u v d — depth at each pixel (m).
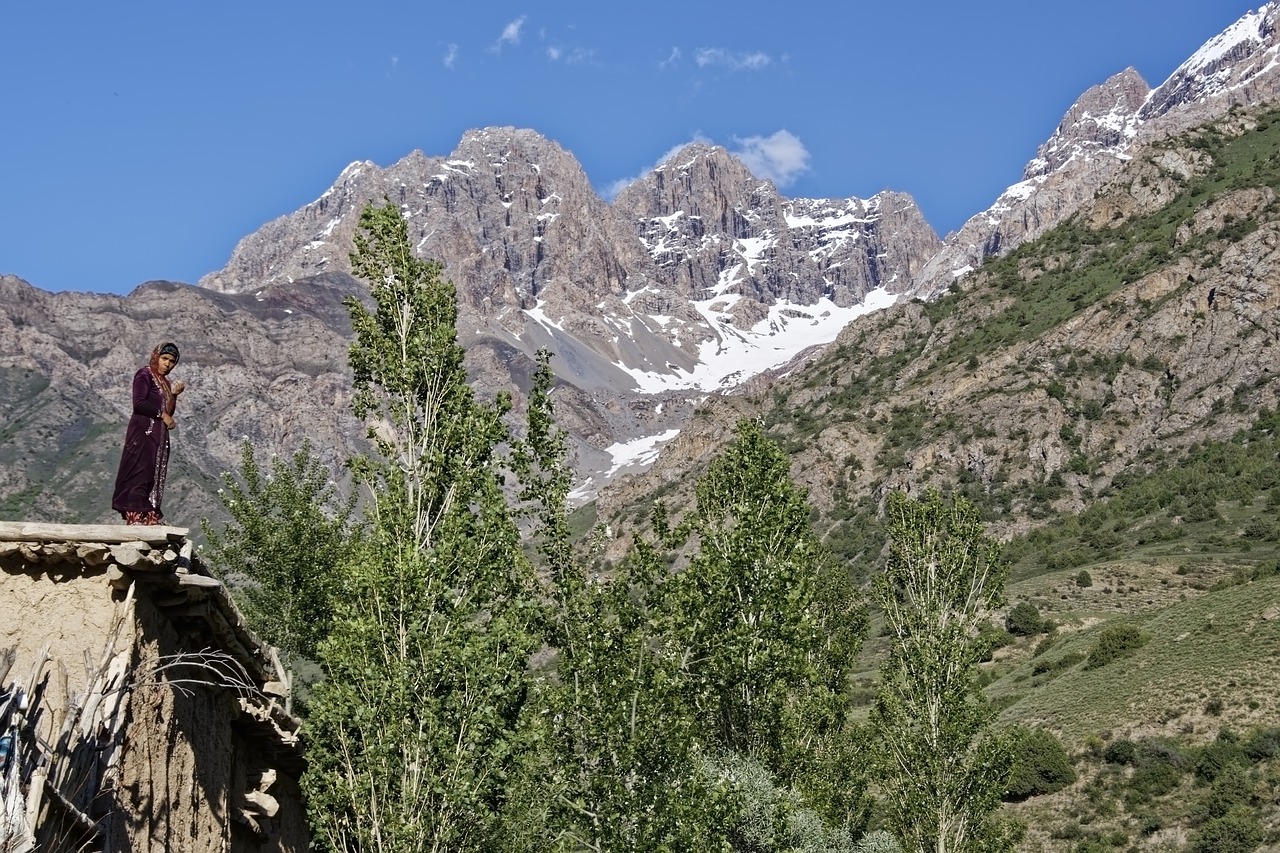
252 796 20.50
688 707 31.06
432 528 26.47
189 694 17.39
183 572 16.36
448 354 28.20
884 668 48.47
